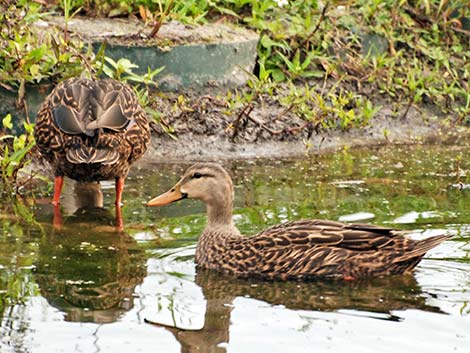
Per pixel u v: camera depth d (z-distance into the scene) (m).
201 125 12.84
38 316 7.74
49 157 10.45
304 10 14.43
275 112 13.29
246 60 13.53
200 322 7.70
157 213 10.38
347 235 8.89
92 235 9.62
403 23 15.13
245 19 13.95
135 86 12.48
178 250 9.34
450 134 13.91
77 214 10.23
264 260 8.84
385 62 14.12
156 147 12.49
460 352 7.19
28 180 10.93
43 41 12.37
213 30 13.48
